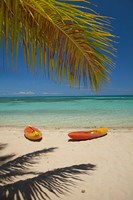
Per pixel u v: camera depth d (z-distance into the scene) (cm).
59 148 950
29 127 1261
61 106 3738
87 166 719
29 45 239
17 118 2042
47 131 1336
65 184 577
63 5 202
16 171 669
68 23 235
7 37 202
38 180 595
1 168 704
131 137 1125
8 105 4347
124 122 1691
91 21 212
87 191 543
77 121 1780
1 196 502
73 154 857
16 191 529
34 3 180
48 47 253
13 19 198
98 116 2078
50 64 256
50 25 238
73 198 508
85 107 3359
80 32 238
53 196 512
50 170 679
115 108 3067
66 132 1299
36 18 229
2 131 1370
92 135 1096
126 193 536
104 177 629
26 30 232
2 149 956
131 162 759
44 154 859
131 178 623
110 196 521
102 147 952
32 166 715
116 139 1085
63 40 253
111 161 771
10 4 186
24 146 1002
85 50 257
